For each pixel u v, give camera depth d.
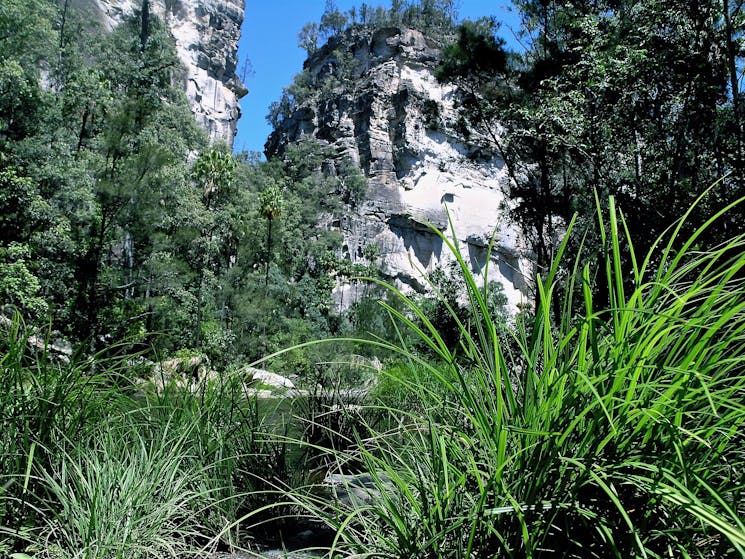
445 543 1.36
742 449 1.29
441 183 81.94
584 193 12.98
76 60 40.97
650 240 8.91
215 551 2.13
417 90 86.31
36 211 20.78
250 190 67.12
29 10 25.33
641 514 1.21
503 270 65.44
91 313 18.50
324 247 65.38
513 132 15.47
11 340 2.10
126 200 20.58
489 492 1.30
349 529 1.67
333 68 98.38
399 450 2.09
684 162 11.59
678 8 11.14
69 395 2.28
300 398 3.74
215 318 31.55
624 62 11.27
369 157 83.62
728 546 1.14
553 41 15.84
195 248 31.66
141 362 2.85
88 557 1.70
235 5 96.69
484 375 1.39
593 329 1.23
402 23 96.50
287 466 2.92
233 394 3.03
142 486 2.03
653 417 1.10
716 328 1.12
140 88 47.59
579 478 1.17
